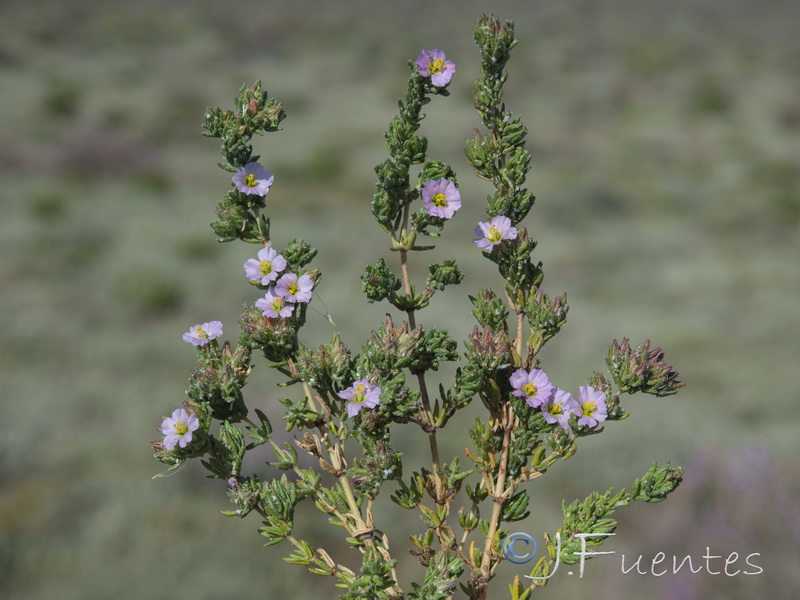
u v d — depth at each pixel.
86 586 7.93
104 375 13.05
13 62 41.19
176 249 20.09
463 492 8.05
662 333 15.40
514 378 1.69
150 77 41.78
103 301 16.33
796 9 89.19
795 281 19.58
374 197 1.78
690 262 21.09
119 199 24.19
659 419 11.30
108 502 9.41
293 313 1.77
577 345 14.85
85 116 32.38
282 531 1.67
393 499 1.71
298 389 11.58
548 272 19.80
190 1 68.25
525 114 38.75
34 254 19.22
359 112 37.84
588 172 30.17
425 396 1.75
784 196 27.67
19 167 26.23
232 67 46.06
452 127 32.62
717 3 93.62
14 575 8.16
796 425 11.45
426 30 64.56
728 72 51.16
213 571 8.34
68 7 58.69
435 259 19.56
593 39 62.75
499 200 1.80
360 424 1.68
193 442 1.67
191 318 16.00
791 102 43.66
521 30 66.12
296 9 70.62
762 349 14.70
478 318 1.82
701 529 8.35
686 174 30.97
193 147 30.81
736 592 7.75
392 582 1.55
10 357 13.38
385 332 1.70
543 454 1.71
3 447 10.25
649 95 44.22
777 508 8.50
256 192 1.76
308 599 8.22
